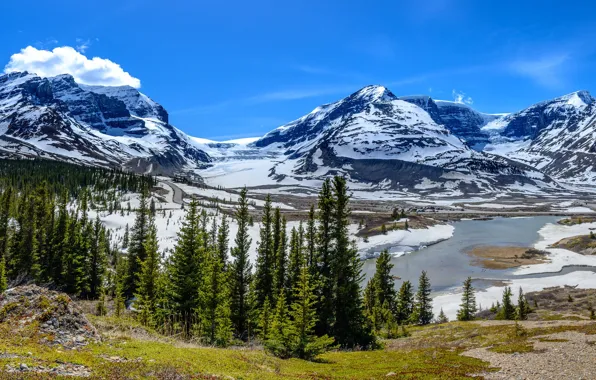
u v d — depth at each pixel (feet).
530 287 311.47
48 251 241.14
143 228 232.32
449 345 110.22
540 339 94.22
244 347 107.55
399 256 452.76
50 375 37.37
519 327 116.47
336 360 91.56
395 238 539.29
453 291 314.14
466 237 568.82
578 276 335.26
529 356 78.02
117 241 463.42
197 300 138.62
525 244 501.97
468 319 240.12
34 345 46.11
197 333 113.70
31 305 54.80
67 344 49.47
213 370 51.11
